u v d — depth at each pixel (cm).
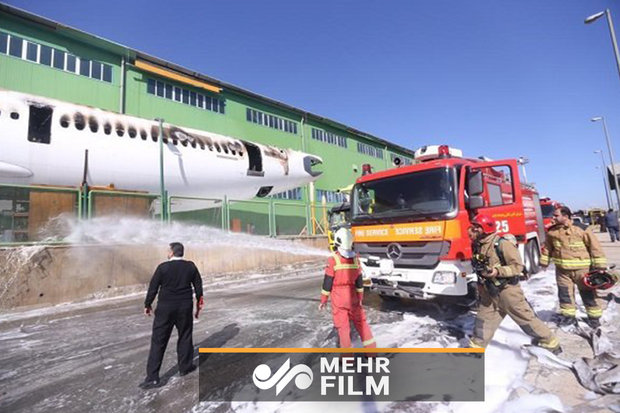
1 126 913
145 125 1246
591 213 2786
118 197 912
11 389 339
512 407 255
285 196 2280
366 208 591
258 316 600
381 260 538
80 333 537
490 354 361
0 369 392
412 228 503
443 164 499
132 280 875
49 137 995
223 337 482
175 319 352
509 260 341
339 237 358
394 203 543
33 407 303
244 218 1720
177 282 351
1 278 677
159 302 344
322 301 349
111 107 1521
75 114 1068
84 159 1058
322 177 2620
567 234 439
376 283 554
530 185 872
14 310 678
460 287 450
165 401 304
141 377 361
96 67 1505
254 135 2147
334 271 351
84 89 1448
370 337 359
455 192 475
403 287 511
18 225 754
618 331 414
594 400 260
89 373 376
